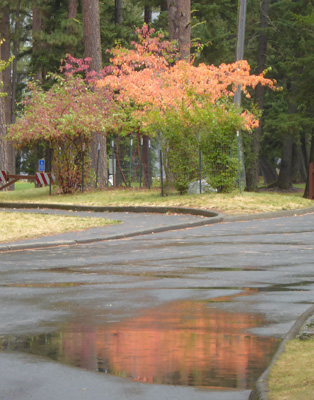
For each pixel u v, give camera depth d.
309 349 6.68
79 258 15.48
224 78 34.78
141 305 9.71
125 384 6.16
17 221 24.11
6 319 8.97
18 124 36.94
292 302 9.62
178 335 7.90
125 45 56.94
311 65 47.00
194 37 55.78
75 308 9.62
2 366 6.79
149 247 17.17
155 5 56.31
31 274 13.14
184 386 6.07
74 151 36.47
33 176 36.62
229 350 7.19
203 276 12.17
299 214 26.06
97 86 35.72
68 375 6.45
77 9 59.34
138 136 39.16
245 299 9.93
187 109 30.77
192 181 31.20
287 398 5.31
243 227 21.58
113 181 39.25
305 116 52.69
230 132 30.03
